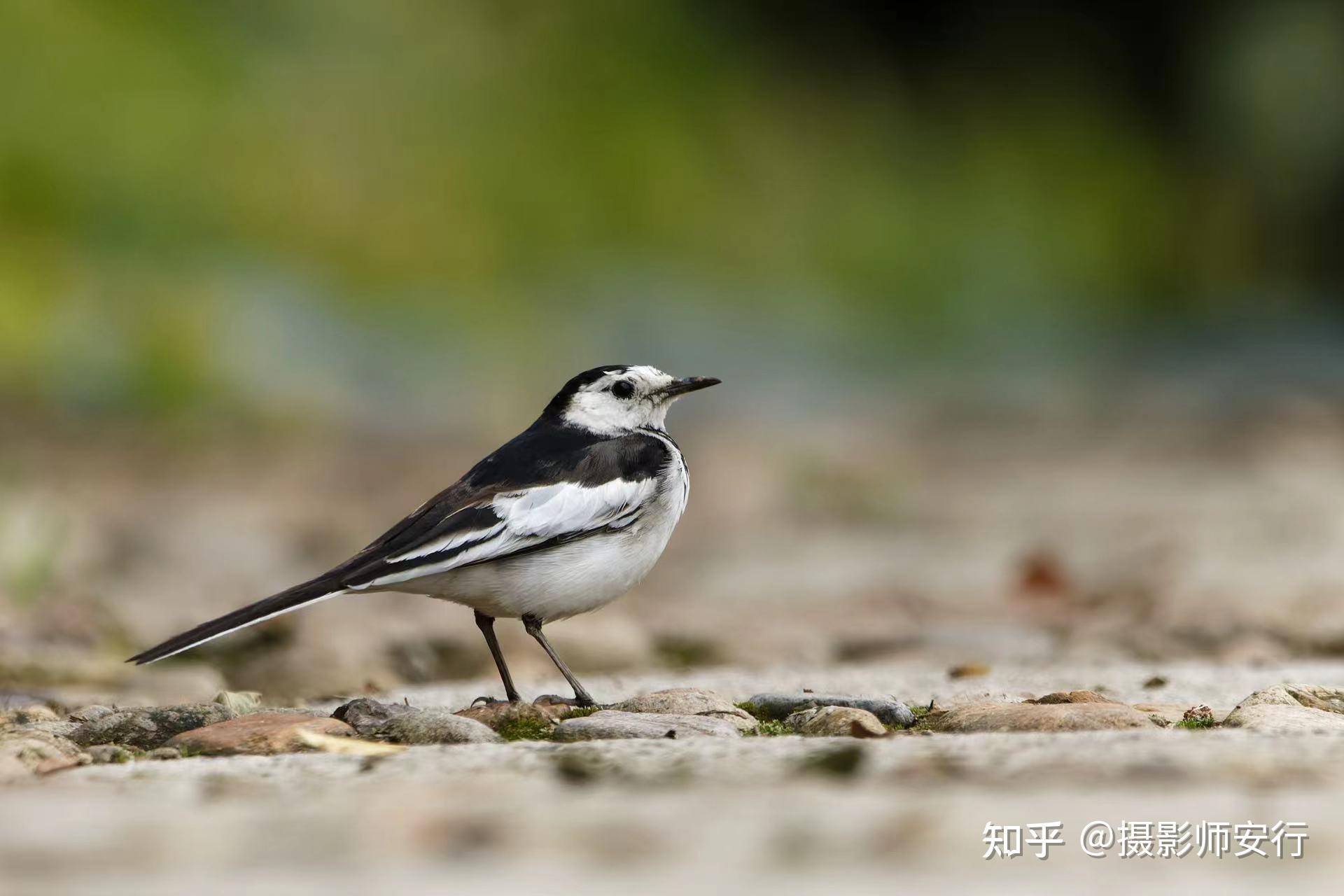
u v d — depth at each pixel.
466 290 25.95
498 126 28.77
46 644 9.02
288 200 25.56
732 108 31.80
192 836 3.71
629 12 31.58
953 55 35.09
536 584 6.91
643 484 7.15
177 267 23.23
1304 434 20.12
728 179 30.92
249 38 27.38
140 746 5.61
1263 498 15.46
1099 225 34.25
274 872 3.42
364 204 26.20
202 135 25.39
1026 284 32.53
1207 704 6.61
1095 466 18.62
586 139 29.55
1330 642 9.12
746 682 7.92
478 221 27.17
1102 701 6.05
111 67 24.91
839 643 9.73
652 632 9.90
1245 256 35.25
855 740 4.66
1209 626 9.40
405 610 10.48
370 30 28.69
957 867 3.38
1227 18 35.62
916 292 31.34
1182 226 35.03
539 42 30.23
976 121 34.59
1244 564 12.27
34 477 16.00
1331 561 12.16
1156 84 35.91
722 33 33.06
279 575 12.27
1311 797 3.86
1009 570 13.03
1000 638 9.65
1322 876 3.28
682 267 29.12
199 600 11.01
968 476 18.19
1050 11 35.62
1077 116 35.38
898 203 32.59
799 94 33.28
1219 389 24.53
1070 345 29.30
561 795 4.01
